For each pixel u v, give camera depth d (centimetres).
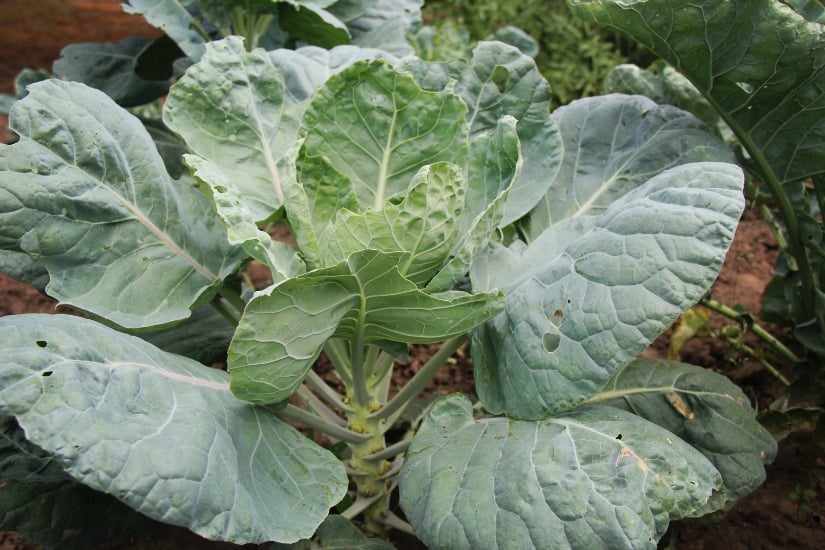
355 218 66
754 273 137
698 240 61
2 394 55
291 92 86
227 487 58
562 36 207
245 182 80
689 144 85
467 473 65
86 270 72
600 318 62
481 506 62
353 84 78
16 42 277
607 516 59
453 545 61
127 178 75
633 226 65
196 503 55
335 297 63
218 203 66
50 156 71
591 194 88
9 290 143
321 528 76
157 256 76
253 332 60
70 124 72
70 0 318
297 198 70
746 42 76
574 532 59
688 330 113
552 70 200
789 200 89
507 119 75
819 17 80
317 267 72
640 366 85
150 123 121
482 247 72
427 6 238
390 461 90
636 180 87
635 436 64
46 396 55
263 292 58
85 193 72
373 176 80
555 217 88
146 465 55
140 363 63
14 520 71
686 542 89
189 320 88
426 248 69
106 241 73
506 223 84
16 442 69
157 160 79
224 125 82
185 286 76
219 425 63
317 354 68
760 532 89
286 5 107
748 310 126
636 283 62
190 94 81
